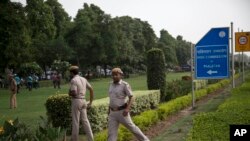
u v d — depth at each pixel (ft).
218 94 91.20
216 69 58.95
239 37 85.61
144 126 40.52
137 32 330.54
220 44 58.70
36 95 108.06
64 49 220.84
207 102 71.97
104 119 41.32
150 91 60.64
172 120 49.47
